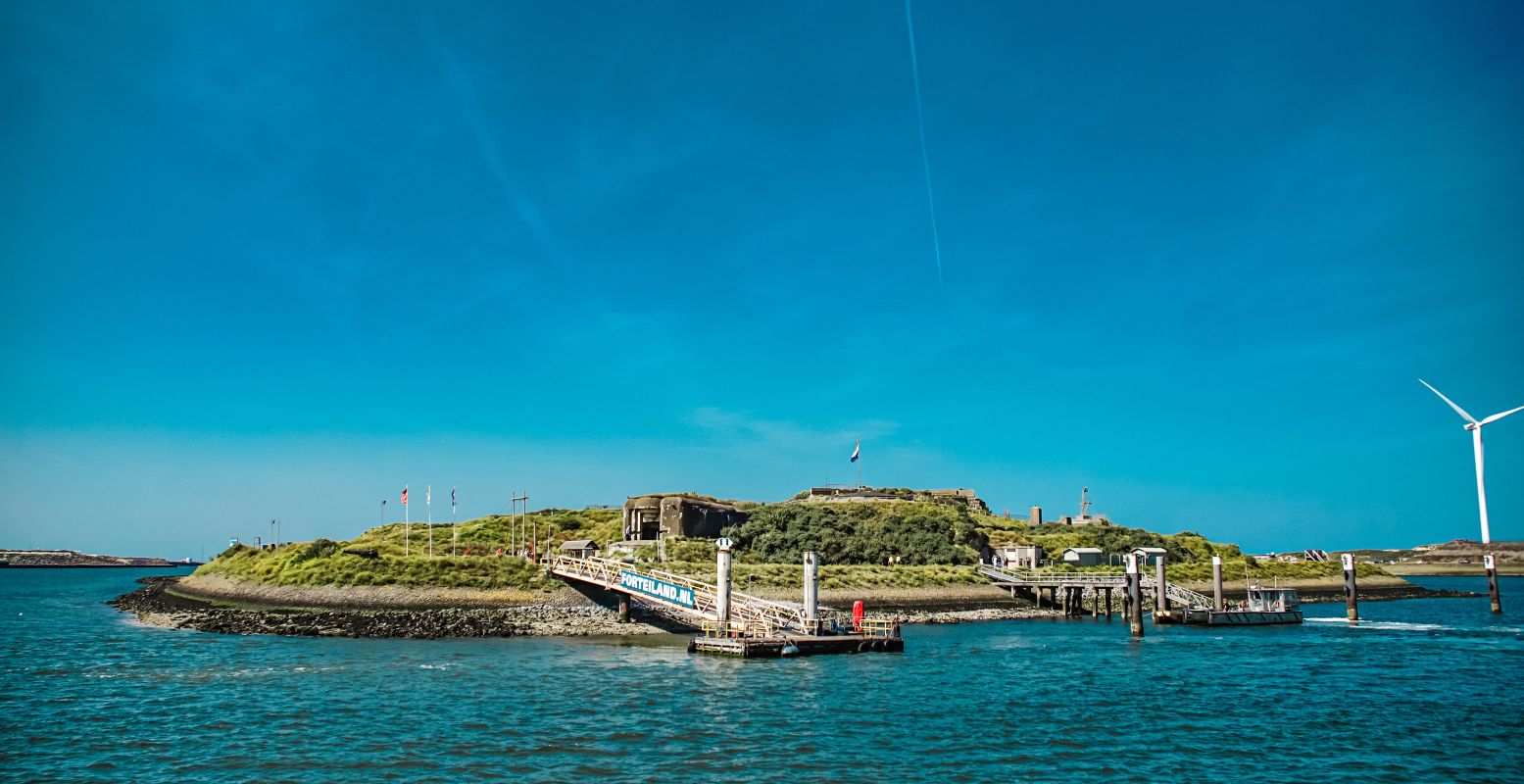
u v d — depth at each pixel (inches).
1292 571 5920.3
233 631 2731.3
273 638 2586.1
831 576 3892.7
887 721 1545.3
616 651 2369.6
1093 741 1434.5
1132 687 1909.4
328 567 3390.7
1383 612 4212.6
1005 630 3147.1
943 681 1950.1
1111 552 5654.5
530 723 1491.1
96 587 6569.9
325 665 2076.8
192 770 1227.2
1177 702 1753.2
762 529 4842.5
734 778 1205.7
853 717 1569.9
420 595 3159.5
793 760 1294.3
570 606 3088.1
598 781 1189.1
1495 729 1544.0
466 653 2306.8
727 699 1716.3
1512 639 2901.1
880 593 3838.6
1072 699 1768.0
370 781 1180.5
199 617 2994.6
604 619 2896.2
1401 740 1466.5
